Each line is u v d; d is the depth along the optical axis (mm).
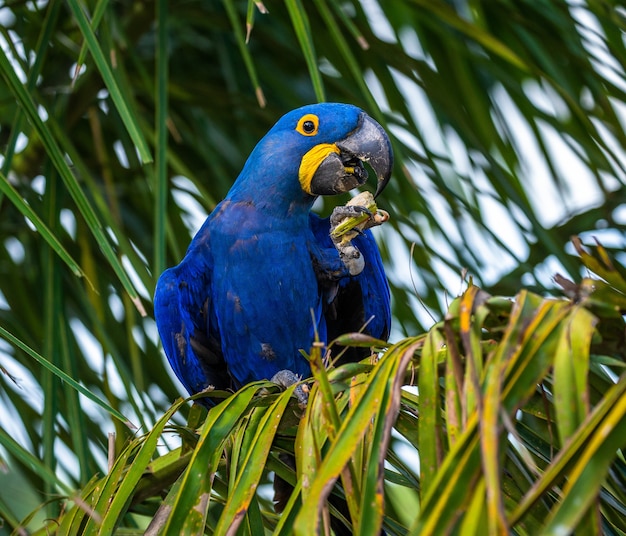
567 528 2559
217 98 7820
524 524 3777
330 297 7043
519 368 2992
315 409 3688
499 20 7574
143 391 6613
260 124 7980
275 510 5719
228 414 3955
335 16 7340
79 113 7660
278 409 3863
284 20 7637
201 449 3797
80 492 4445
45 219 6453
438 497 2752
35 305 7293
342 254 6449
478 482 2736
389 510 6598
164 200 5570
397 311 7574
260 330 6895
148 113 7898
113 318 7172
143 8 7797
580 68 7480
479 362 3148
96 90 7566
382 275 7160
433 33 7805
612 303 3100
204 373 6848
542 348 3018
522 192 7430
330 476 3092
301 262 6844
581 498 2590
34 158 7629
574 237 3275
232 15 5969
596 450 2635
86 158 7809
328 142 6840
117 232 6215
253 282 6793
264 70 7988
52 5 6148
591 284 3172
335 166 6781
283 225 6812
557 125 7375
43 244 6367
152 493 5242
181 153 7945
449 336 3311
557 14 7277
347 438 3207
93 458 6559
